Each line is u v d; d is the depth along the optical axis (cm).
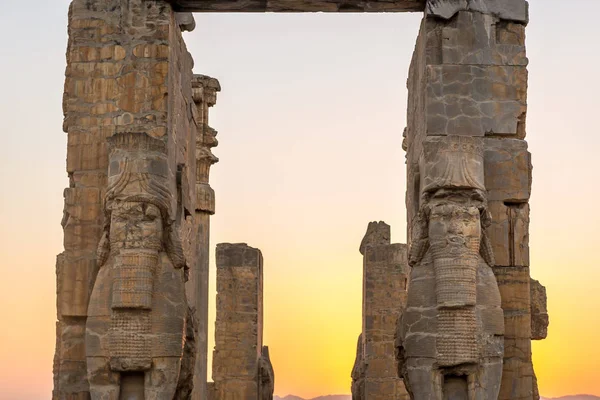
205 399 2714
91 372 2030
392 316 3288
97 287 2048
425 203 2072
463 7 2178
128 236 2027
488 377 2034
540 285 2322
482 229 2077
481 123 2155
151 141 2069
